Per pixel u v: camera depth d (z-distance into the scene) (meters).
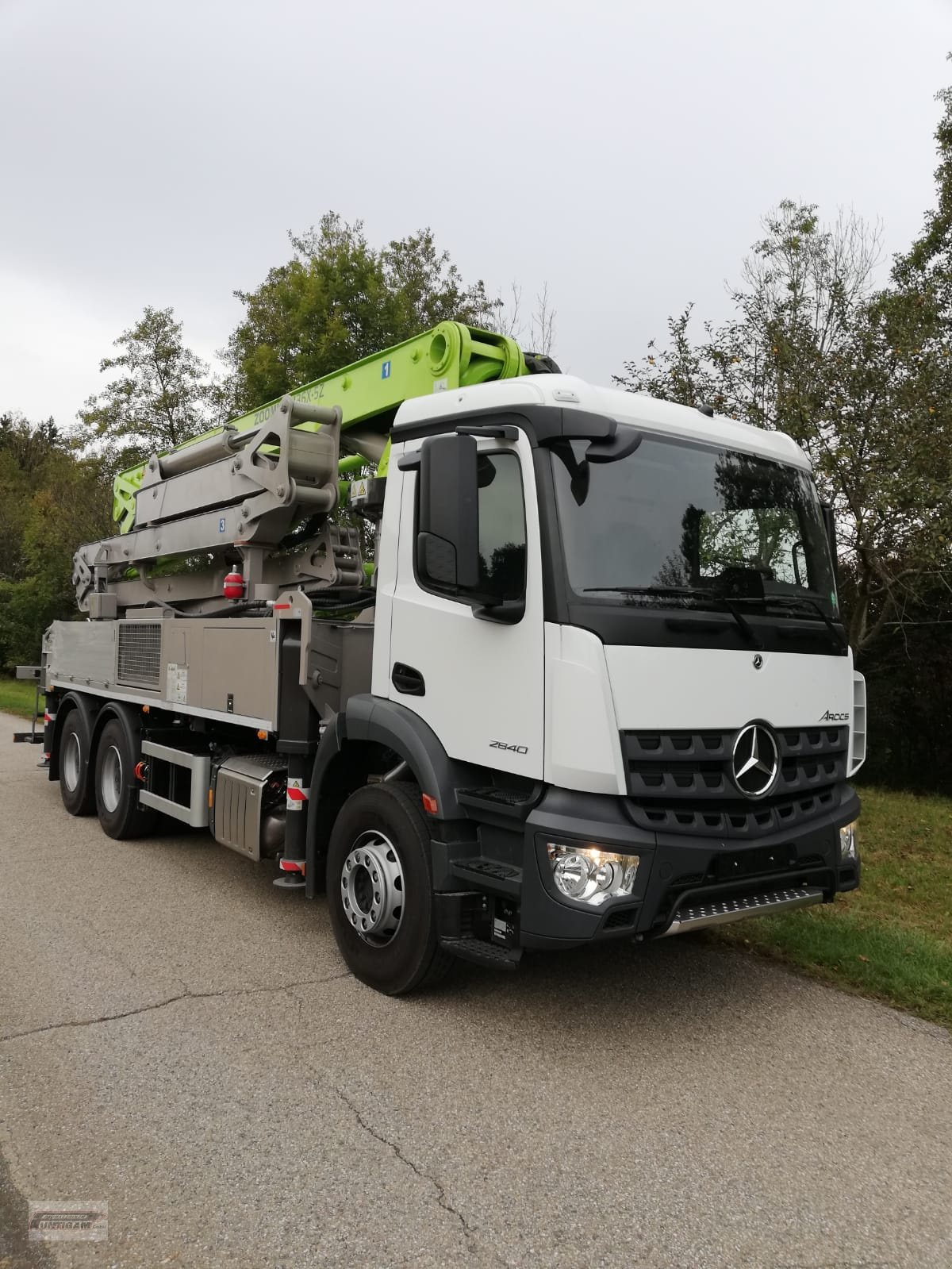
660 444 4.27
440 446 4.01
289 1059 3.88
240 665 5.76
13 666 29.53
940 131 13.20
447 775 4.25
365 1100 3.54
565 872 3.69
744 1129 3.41
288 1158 3.13
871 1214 2.91
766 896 4.18
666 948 5.37
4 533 34.91
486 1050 4.01
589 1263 2.65
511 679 3.98
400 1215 2.84
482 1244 2.72
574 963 5.12
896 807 10.15
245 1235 2.72
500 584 4.07
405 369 5.77
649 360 10.86
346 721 4.85
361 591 5.84
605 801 3.75
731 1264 2.66
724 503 4.40
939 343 10.27
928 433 9.52
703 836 3.84
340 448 6.31
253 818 5.65
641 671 3.76
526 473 3.99
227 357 21.23
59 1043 3.96
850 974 4.93
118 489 9.80
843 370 10.01
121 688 7.79
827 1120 3.49
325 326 17.72
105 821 7.97
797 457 4.97
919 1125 3.47
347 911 4.78
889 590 11.10
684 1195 2.98
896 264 12.32
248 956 5.09
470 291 20.73
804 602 4.55
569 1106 3.54
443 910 4.23
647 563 4.01
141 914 5.79
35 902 5.99
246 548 6.55
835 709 4.52
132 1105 3.46
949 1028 4.37
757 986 4.84
